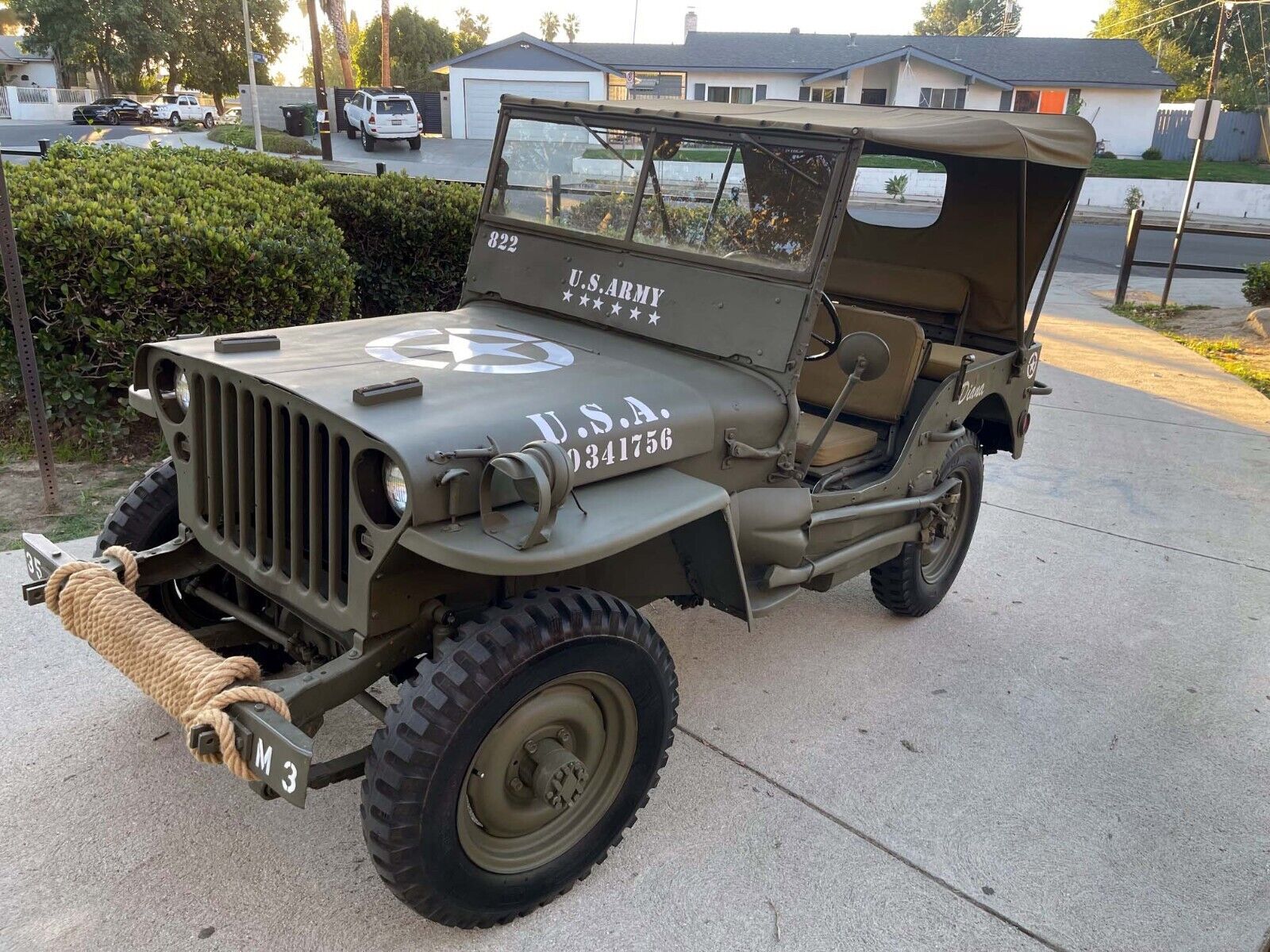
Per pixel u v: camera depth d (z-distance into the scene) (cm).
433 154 2809
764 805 310
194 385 264
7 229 427
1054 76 3447
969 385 403
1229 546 546
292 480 240
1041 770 338
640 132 325
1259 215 2764
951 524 425
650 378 287
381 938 248
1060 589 486
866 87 3447
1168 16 4575
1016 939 263
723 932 259
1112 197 2848
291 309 579
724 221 312
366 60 4978
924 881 282
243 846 275
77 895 254
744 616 290
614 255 336
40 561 272
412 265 769
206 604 337
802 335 296
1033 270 448
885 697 379
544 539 218
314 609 245
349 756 243
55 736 315
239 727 215
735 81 3516
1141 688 397
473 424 232
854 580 496
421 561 238
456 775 224
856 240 507
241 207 607
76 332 530
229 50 5162
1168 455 705
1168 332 1167
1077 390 880
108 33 4778
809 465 319
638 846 289
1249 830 314
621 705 262
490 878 243
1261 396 887
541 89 3503
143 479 316
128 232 513
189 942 243
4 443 554
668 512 247
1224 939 268
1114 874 290
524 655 230
